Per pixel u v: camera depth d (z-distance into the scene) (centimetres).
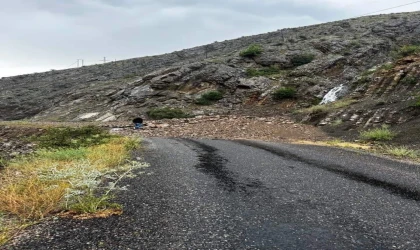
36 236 444
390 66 3228
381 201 661
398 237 475
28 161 1147
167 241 439
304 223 525
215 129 2473
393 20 6362
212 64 4884
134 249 411
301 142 1812
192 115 3628
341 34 6091
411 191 749
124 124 2962
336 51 5062
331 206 620
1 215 521
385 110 2172
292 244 442
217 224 510
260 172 930
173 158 1157
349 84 3666
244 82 4309
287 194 700
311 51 5191
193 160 1123
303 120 2642
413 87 2553
